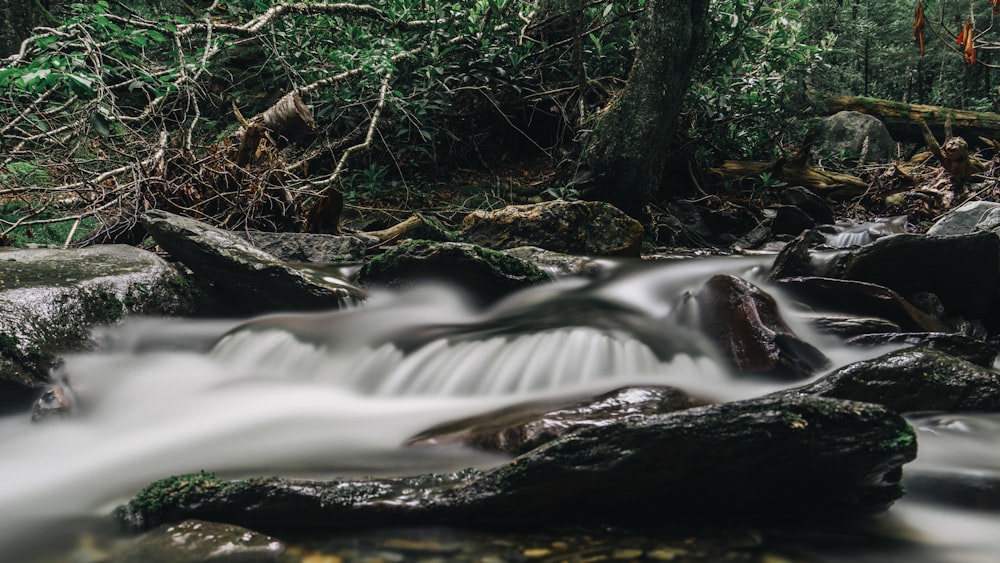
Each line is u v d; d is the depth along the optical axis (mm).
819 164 12125
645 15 7918
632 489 1923
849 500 1958
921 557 1729
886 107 13789
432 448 2535
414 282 4805
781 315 3760
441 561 1703
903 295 4555
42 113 6059
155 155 6016
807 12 15227
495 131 10039
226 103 9969
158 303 4324
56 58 4898
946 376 2934
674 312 4055
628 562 1687
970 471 2291
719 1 9172
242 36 8531
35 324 3506
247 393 3469
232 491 1954
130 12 6988
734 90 10203
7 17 9203
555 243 6594
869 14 18953
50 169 6137
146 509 1964
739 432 1893
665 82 7875
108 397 3365
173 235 4594
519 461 1947
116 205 5840
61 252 4367
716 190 9891
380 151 9328
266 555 1731
